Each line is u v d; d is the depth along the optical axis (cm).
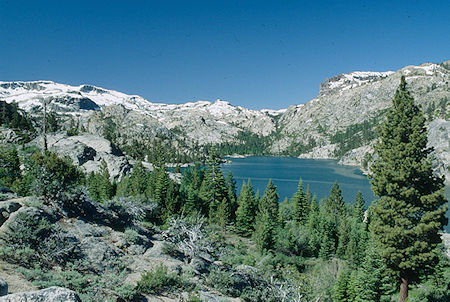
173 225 3600
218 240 5422
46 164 3053
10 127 14688
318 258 6494
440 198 2639
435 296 3897
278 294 2931
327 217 7419
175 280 2370
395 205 2739
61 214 2848
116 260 2502
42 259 2042
